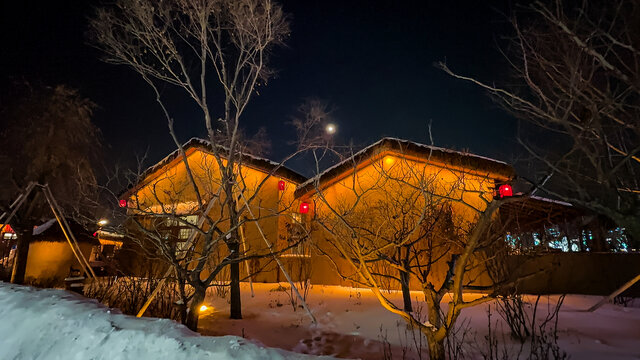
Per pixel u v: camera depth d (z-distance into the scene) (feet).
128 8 19.75
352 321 21.12
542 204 31.63
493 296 11.50
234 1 20.68
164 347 9.39
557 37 16.83
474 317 20.29
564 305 24.07
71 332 11.13
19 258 30.63
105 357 9.66
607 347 14.83
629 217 13.47
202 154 31.58
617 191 13.98
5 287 16.20
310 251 37.37
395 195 29.84
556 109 16.92
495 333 17.30
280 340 18.07
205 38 20.75
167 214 17.08
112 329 10.74
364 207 31.01
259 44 21.49
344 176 34.68
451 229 25.98
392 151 29.89
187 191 37.60
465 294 28.22
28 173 30.63
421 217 14.30
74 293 15.96
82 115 31.40
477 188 29.32
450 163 28.53
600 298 26.71
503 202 10.61
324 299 27.73
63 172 30.73
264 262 39.42
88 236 38.50
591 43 15.83
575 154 15.87
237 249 22.57
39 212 33.78
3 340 11.62
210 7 20.58
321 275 36.37
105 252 51.16
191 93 20.43
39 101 31.35
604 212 14.01
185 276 15.83
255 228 40.50
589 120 15.24
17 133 30.71
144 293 23.16
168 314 20.80
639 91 14.21
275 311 24.34
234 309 22.40
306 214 38.22
